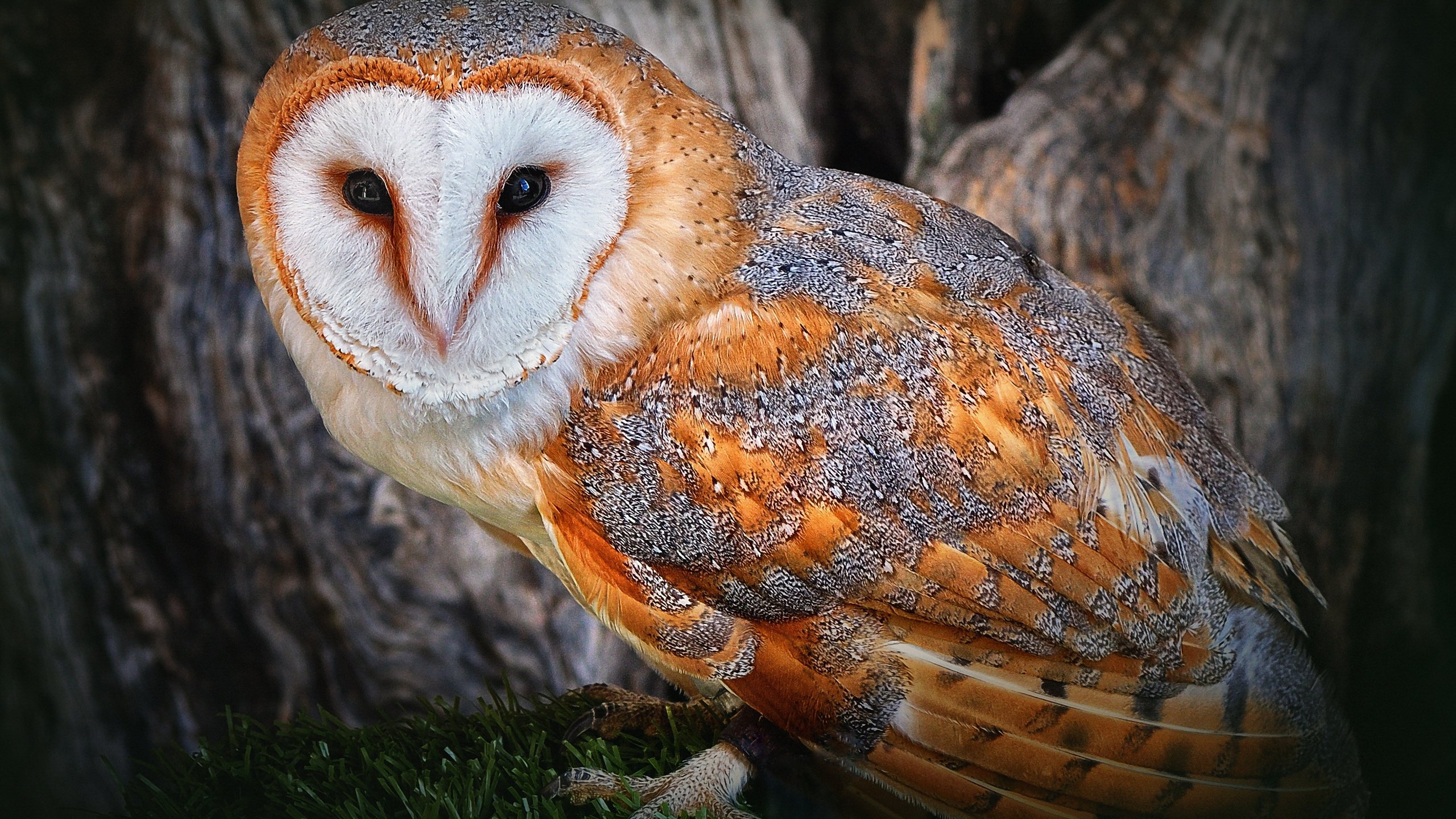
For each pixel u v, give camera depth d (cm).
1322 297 120
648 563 90
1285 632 93
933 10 115
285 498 111
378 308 88
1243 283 116
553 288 88
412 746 96
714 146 89
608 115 88
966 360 90
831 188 92
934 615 89
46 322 112
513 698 98
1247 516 93
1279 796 91
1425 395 137
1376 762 138
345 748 96
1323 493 126
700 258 89
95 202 110
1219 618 91
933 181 113
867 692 90
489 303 88
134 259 109
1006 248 93
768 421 89
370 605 112
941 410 89
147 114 109
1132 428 91
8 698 122
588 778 92
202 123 109
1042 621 89
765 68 113
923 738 90
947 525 89
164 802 94
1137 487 91
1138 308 113
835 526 89
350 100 87
